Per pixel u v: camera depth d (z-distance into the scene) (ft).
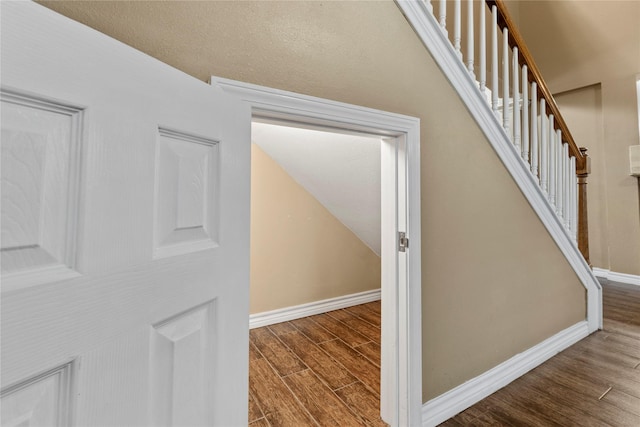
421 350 4.03
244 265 2.47
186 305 1.98
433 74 4.25
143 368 1.70
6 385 1.19
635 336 6.71
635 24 10.34
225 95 2.35
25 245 1.28
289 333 7.15
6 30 1.22
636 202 10.57
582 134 11.82
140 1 2.39
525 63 5.69
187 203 2.01
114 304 1.56
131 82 1.67
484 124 4.82
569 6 11.75
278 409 4.47
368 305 9.14
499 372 4.97
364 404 4.58
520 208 5.44
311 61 3.23
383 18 3.78
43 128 1.34
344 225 8.91
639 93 10.44
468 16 4.78
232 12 2.79
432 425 4.10
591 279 6.88
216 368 2.20
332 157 6.11
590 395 4.71
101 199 1.52
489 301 4.92
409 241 3.92
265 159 7.71
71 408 1.38
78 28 1.46
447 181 4.40
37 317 1.29
